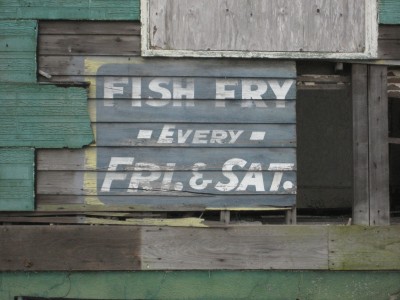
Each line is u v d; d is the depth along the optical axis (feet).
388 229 18.25
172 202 18.01
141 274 18.11
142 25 17.80
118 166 17.90
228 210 18.10
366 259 18.20
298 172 28.09
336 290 18.33
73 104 17.78
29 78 17.72
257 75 18.10
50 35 17.87
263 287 18.24
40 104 17.74
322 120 28.12
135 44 17.92
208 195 18.06
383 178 18.44
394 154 26.21
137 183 17.95
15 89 17.69
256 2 18.13
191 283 18.16
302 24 18.17
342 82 18.72
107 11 17.79
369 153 18.43
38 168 17.83
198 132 18.02
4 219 17.88
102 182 17.90
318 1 18.24
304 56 18.07
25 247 17.79
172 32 17.94
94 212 17.92
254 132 18.11
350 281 18.35
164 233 18.01
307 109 28.07
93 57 17.87
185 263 18.01
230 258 18.06
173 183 17.99
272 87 18.13
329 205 27.71
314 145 28.07
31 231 17.80
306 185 27.99
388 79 18.72
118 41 17.89
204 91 17.99
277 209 18.17
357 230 18.20
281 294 18.25
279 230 18.08
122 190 17.93
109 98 17.85
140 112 17.92
